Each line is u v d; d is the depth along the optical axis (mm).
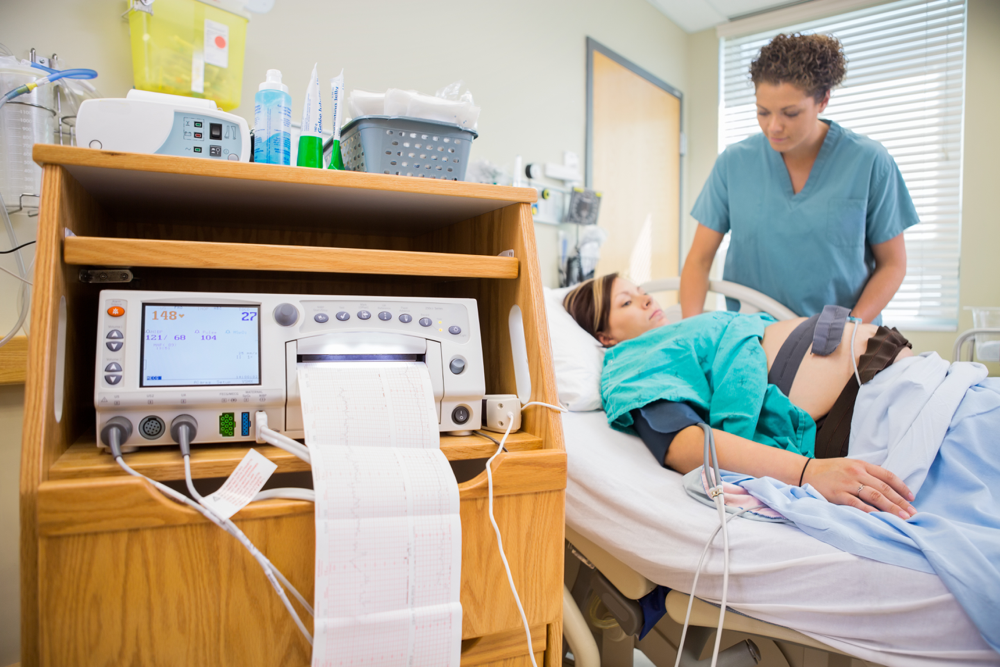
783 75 1746
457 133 966
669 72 3486
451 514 692
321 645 632
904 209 1982
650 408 1265
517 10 2393
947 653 772
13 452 1229
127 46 1368
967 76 3029
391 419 748
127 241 699
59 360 702
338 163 1017
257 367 756
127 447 715
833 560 846
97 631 620
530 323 882
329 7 1735
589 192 2627
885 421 1157
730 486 1039
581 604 1263
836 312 1402
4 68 1135
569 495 1152
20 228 1209
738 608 906
